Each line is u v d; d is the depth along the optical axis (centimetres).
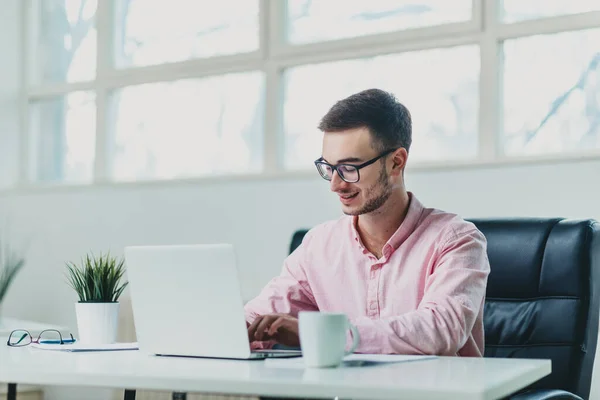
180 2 416
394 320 165
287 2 383
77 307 189
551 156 305
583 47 311
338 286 205
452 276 178
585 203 297
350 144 189
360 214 194
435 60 343
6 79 459
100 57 433
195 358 157
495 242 216
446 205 324
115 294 193
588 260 203
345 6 369
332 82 367
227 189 381
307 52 370
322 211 355
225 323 154
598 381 285
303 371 133
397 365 143
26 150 458
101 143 428
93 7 446
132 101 427
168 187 399
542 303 207
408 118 197
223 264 152
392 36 349
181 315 159
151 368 138
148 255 162
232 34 399
